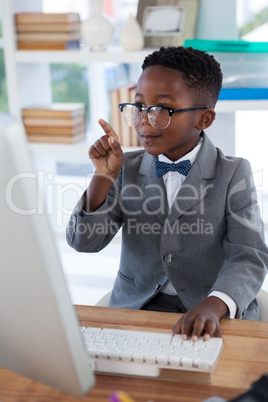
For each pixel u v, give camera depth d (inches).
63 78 122.7
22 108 106.5
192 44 90.4
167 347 34.9
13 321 26.2
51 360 26.3
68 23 99.3
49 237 23.3
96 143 51.8
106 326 41.1
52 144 105.6
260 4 104.4
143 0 101.5
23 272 24.0
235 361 35.4
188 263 54.4
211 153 55.6
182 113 51.7
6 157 21.5
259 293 56.7
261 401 28.0
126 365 33.9
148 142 52.7
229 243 52.7
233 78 91.2
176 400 31.4
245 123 111.7
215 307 41.9
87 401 31.5
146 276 56.7
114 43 117.0
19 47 102.8
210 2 99.9
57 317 24.6
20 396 32.1
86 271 115.6
